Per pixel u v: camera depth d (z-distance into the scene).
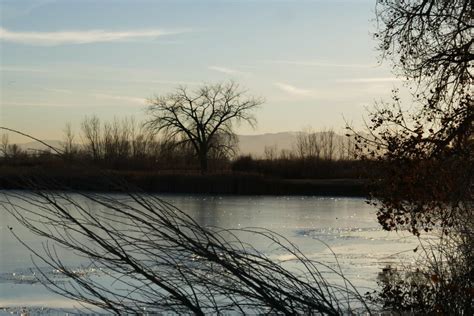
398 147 16.14
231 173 81.88
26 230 36.19
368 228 42.84
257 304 6.44
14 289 19.52
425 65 18.73
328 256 27.33
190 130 91.88
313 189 81.00
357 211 58.00
